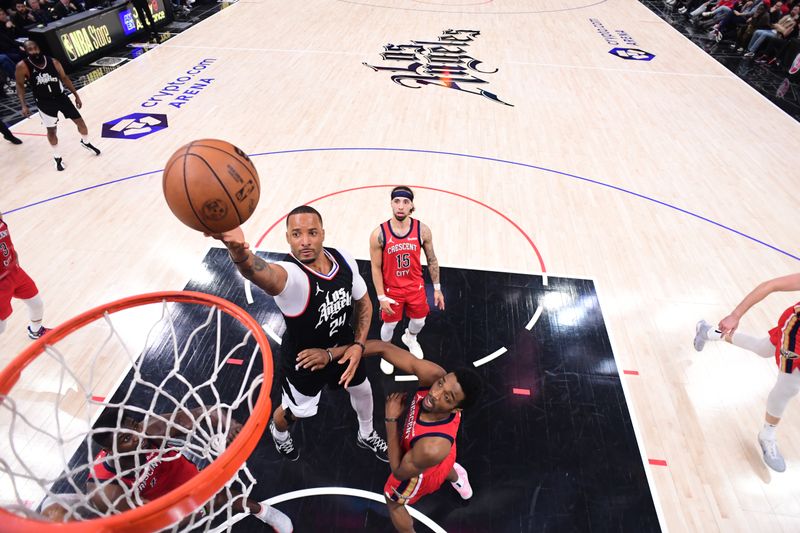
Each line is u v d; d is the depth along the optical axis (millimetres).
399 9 13977
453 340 4320
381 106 8445
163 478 2570
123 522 1482
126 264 5016
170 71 9539
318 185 6281
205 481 1620
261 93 8742
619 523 3139
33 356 2088
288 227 2330
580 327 4492
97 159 6742
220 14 13055
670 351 4309
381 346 2740
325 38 11547
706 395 3961
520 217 5871
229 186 1806
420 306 3799
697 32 13203
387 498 2727
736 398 3949
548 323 4512
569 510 3197
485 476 3361
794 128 8266
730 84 9945
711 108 8883
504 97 8961
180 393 3756
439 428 2436
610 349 4297
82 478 3137
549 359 4184
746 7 12398
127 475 2461
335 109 8281
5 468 2264
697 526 3150
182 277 4875
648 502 3252
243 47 10836
